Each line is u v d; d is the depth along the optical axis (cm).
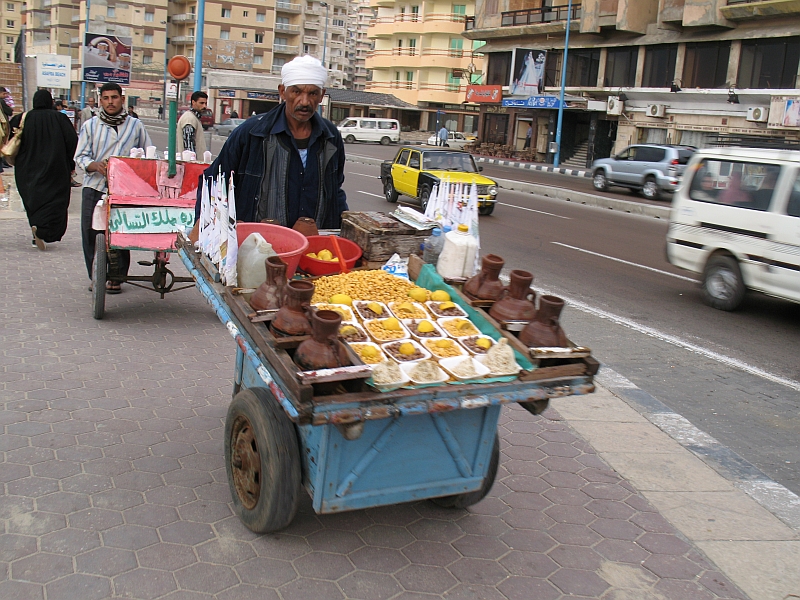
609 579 324
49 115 802
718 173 892
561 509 382
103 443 405
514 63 3694
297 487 308
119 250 648
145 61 8050
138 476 372
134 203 609
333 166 429
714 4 2806
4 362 510
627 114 3322
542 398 300
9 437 402
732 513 391
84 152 672
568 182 2697
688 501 401
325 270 379
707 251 892
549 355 301
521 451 450
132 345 572
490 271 346
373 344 304
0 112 1056
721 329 792
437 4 6209
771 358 698
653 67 3275
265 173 407
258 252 328
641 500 398
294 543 327
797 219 788
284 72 393
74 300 682
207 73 5744
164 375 516
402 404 269
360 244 400
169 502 350
